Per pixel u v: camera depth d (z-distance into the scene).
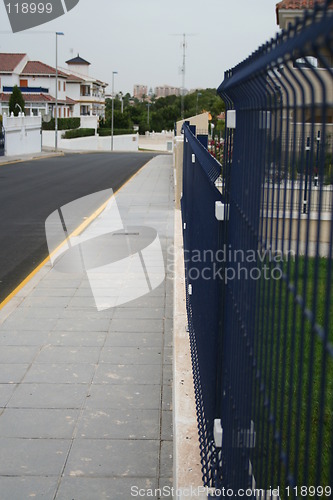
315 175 2.85
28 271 9.96
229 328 3.04
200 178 4.80
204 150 4.51
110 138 81.19
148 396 5.25
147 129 109.06
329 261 1.16
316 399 4.50
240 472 2.54
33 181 26.67
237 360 2.70
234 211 2.89
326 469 3.65
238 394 2.65
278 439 1.83
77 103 91.50
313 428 4.11
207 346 3.81
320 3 1.14
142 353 6.25
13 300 8.20
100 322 7.25
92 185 24.92
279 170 1.76
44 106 74.94
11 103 60.81
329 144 2.58
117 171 33.31
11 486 3.90
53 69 80.06
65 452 4.32
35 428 4.68
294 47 1.32
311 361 1.40
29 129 53.12
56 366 5.89
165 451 4.35
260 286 2.08
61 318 7.39
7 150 47.50
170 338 6.70
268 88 1.90
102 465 4.16
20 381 5.54
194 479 3.45
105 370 5.80
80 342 6.56
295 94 1.49
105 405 5.07
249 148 2.35
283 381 1.72
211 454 3.39
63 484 3.93
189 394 4.66
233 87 2.61
